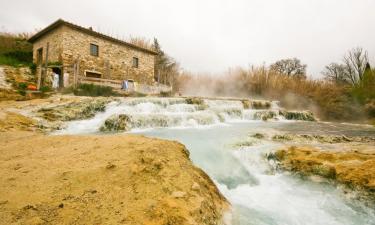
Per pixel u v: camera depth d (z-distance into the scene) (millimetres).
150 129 9281
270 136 8102
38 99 11625
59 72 17312
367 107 21438
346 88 26500
